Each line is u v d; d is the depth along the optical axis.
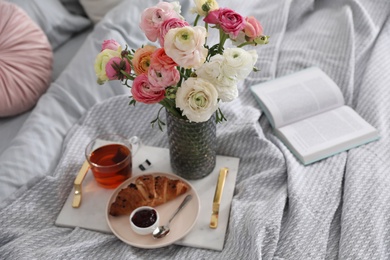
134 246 1.11
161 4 0.94
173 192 1.17
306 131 1.33
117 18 1.50
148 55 0.95
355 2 1.64
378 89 1.40
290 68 1.51
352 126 1.33
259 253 1.05
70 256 1.08
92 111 1.36
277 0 1.67
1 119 1.44
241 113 1.36
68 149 1.28
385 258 1.08
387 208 1.14
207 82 0.95
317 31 1.61
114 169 1.16
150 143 1.34
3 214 1.15
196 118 0.96
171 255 1.11
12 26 1.42
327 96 1.39
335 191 1.19
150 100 0.96
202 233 1.12
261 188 1.21
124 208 1.14
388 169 1.22
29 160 1.24
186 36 0.88
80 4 1.75
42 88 1.45
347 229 1.11
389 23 1.64
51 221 1.17
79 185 1.19
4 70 1.38
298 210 1.14
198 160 1.18
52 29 1.63
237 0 1.63
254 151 1.29
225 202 1.18
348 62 1.48
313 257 1.08
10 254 1.09
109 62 0.96
